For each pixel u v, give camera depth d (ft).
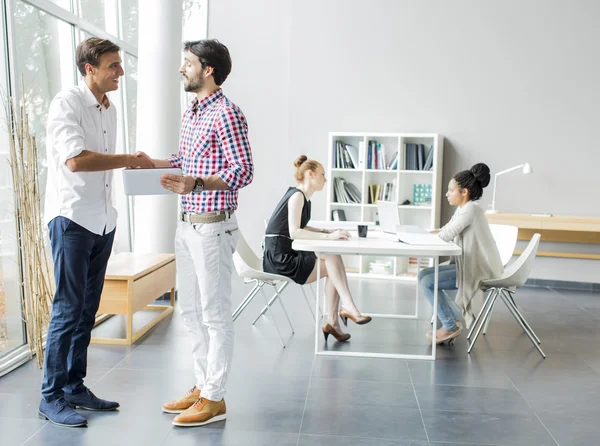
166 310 19.26
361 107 27.84
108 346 15.89
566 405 12.67
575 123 26.11
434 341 15.42
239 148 10.53
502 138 26.76
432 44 27.07
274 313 19.89
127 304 16.01
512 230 18.53
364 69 27.68
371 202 27.68
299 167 16.99
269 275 16.44
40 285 14.17
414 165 26.91
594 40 25.79
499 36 26.53
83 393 11.77
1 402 12.04
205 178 10.23
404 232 16.67
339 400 12.60
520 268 15.67
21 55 15.69
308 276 16.72
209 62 10.59
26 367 14.03
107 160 10.57
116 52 10.97
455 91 27.04
